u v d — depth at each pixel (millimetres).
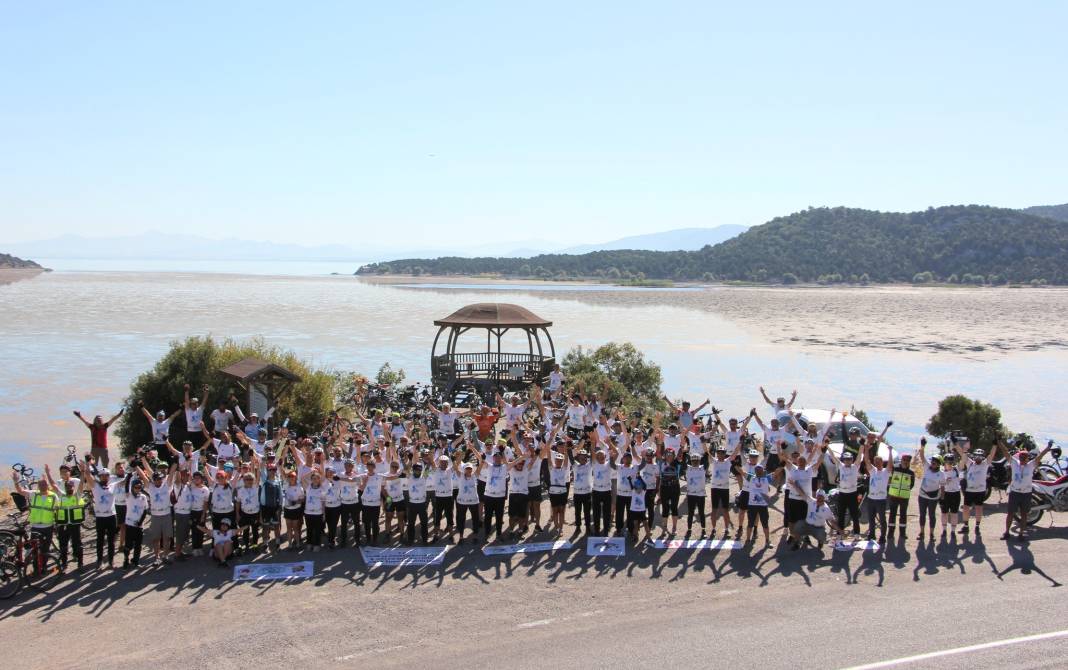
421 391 29578
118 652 10875
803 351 65812
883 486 14961
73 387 42531
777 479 16266
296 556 14562
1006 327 92125
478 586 13117
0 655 10805
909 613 11945
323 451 15805
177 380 24797
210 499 14719
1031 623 11555
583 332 78750
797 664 10375
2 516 18406
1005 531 15539
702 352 64250
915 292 190875
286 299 127188
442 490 15227
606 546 14914
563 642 11094
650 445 18156
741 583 13203
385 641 11164
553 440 17781
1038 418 39625
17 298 119062
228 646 11031
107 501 13992
